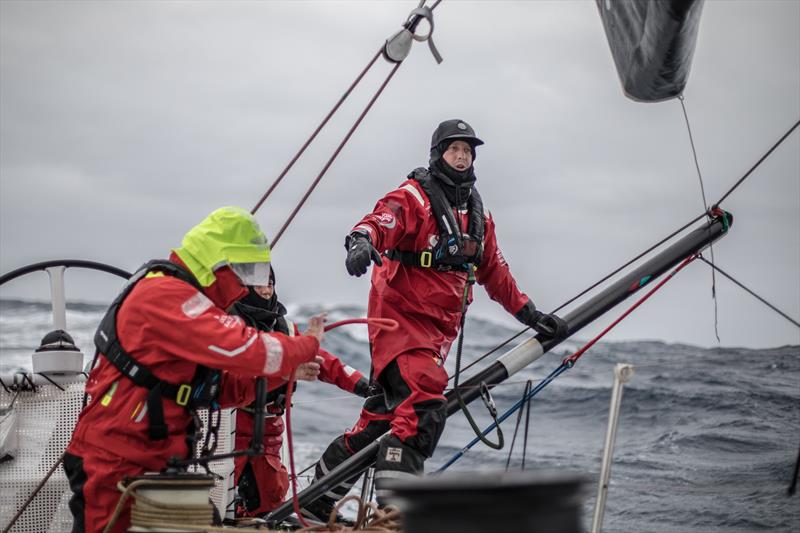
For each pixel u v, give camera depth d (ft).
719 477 20.97
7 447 15.02
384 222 15.34
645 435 26.91
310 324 12.62
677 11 12.62
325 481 15.38
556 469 24.49
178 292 11.91
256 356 11.85
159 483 11.12
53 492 15.17
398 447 15.14
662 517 18.11
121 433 12.00
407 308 15.85
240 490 16.71
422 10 15.44
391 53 15.51
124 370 11.95
